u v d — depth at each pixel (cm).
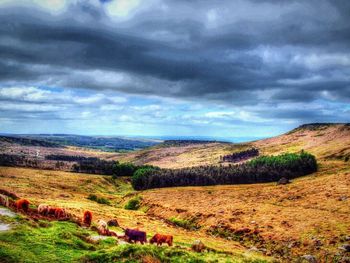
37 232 2375
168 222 7925
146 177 15362
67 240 2320
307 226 6062
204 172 15438
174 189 13562
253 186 13088
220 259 2419
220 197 10281
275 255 5019
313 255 4809
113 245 2564
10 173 16138
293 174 14650
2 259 1792
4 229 2286
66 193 11450
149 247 2227
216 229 6962
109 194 14250
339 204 7406
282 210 7625
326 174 13788
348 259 4425
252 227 6562
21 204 3052
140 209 10550
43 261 1889
